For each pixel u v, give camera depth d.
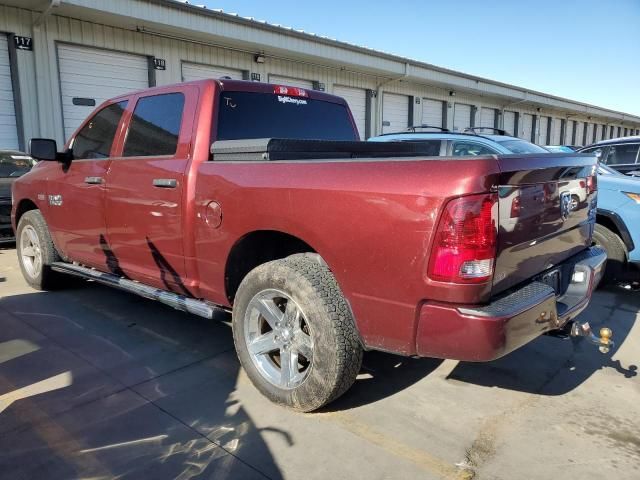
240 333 3.14
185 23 11.90
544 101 28.03
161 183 3.48
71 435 2.68
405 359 3.73
